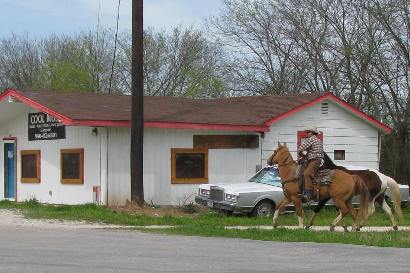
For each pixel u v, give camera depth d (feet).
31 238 49.11
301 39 131.23
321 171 56.75
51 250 42.22
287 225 62.80
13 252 41.16
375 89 122.21
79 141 77.61
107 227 58.65
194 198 78.23
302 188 56.75
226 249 43.60
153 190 76.23
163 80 169.17
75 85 159.12
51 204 78.69
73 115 71.05
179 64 169.68
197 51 169.27
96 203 73.87
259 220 65.72
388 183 61.67
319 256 40.45
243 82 141.18
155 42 168.76
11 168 91.30
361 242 48.01
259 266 36.22
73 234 52.39
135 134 70.54
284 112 82.94
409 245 46.57
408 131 119.96
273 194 69.36
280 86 136.36
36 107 76.95
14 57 177.99
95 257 39.19
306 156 57.00
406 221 68.74
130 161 73.26
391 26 116.26
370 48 119.03
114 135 74.02
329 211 75.46
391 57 118.83
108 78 166.20
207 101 94.53
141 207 70.54
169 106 86.17
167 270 34.65
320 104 86.79
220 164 80.48
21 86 175.52
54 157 82.07
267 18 136.05
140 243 46.57
